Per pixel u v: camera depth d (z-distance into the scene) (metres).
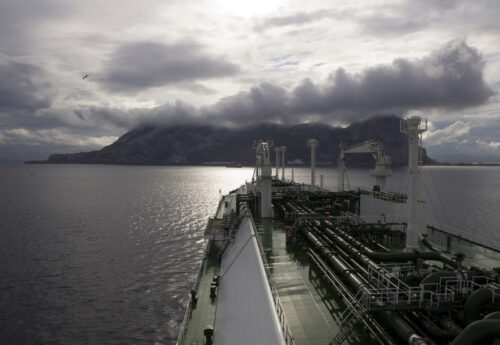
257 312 19.61
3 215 94.75
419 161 26.97
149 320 35.88
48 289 42.94
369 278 18.67
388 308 14.89
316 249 27.03
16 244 63.12
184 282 45.28
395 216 37.59
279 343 14.45
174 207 111.50
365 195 48.06
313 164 65.25
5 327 34.41
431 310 14.78
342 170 57.31
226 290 28.75
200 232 73.06
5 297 40.66
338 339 15.68
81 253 57.50
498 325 10.96
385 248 29.80
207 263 38.09
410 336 13.45
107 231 74.06
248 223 38.12
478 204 112.00
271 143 48.06
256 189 51.38
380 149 49.06
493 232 70.06
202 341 22.31
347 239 26.89
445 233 35.53
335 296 21.17
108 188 185.38
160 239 66.94
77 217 91.75
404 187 165.75
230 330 21.95
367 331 16.75
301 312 19.25
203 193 159.50
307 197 48.59
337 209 50.81
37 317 36.25
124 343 32.06
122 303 39.38
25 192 161.25
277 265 26.92
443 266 23.05
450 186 190.25
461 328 14.22
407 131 25.59
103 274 47.97
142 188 186.88
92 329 34.16
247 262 28.05
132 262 52.94
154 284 44.56
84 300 40.06
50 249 59.88
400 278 18.95
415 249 24.22
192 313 26.09
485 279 16.95
